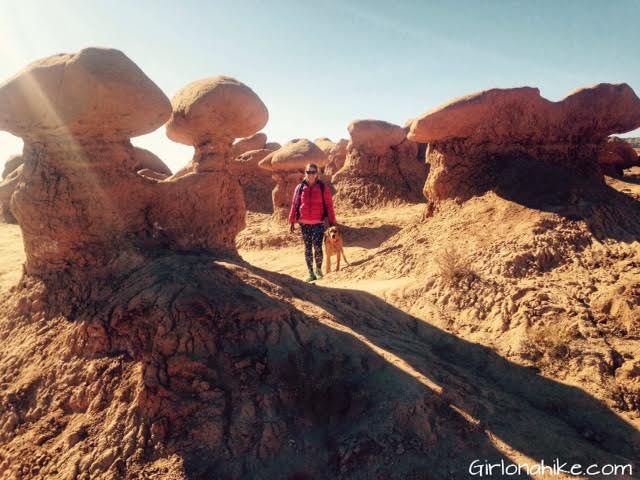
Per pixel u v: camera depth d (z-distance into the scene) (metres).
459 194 8.30
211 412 3.03
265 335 3.62
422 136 8.22
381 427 3.05
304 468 2.86
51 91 3.81
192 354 3.31
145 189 4.50
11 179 5.09
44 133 4.02
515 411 3.52
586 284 5.27
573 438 3.27
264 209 20.31
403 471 2.80
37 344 3.72
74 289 3.99
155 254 4.30
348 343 3.78
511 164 7.99
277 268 9.98
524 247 6.14
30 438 3.08
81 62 3.74
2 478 2.93
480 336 4.93
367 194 17.75
